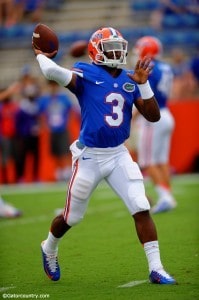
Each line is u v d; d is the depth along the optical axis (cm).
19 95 4519
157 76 2892
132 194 1648
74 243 2317
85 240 2367
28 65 5691
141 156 3031
